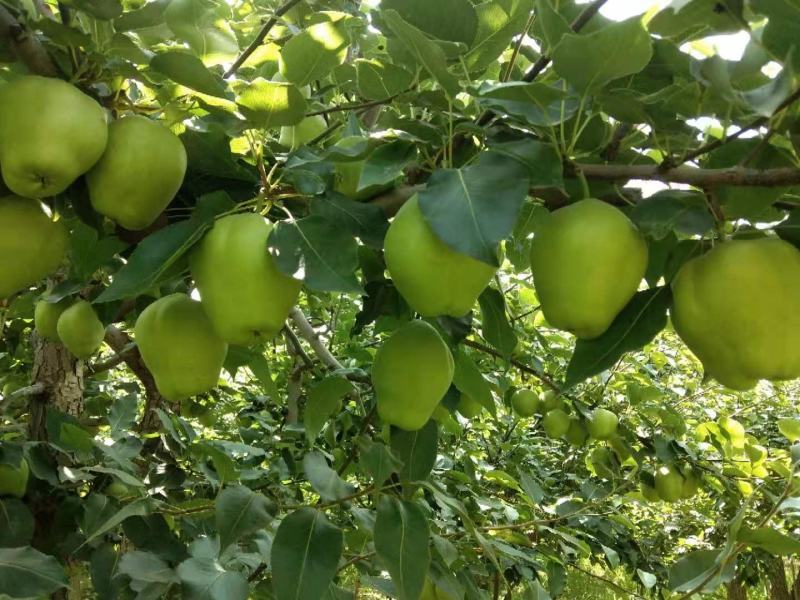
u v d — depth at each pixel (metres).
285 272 0.41
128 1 0.62
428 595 0.73
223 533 0.55
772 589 2.64
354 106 0.60
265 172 0.51
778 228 0.44
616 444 1.21
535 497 0.99
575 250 0.41
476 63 0.56
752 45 0.40
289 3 0.67
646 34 0.37
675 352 2.17
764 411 2.54
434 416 0.76
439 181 0.40
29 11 0.48
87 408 1.27
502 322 0.64
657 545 1.98
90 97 0.44
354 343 1.20
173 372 0.52
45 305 0.86
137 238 0.53
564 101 0.44
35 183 0.42
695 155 0.42
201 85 0.46
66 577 0.55
